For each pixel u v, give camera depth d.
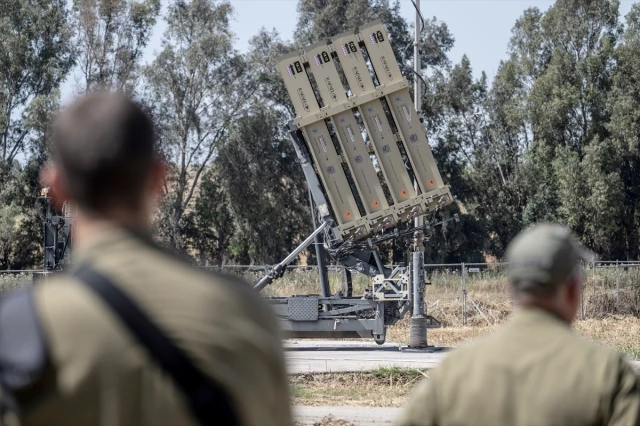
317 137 34.69
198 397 3.40
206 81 94.12
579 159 101.62
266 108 94.75
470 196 108.38
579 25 107.12
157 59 93.50
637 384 5.58
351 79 34.38
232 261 101.38
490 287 62.09
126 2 92.19
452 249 101.38
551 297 5.87
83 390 3.37
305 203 99.62
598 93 103.12
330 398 23.02
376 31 34.34
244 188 95.12
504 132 109.75
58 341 3.41
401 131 34.28
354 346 37.12
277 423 3.67
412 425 5.86
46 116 86.69
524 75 112.12
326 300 35.50
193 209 102.88
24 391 3.40
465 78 107.69
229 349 3.48
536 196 103.31
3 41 93.75
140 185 3.82
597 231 98.62
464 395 5.72
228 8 96.94
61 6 98.06
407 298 35.31
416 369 27.08
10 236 88.06
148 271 3.58
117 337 3.41
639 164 102.75
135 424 3.37
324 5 107.94
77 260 3.71
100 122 3.75
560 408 5.51
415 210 34.50
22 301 3.51
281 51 97.50
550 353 5.68
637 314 55.47
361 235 34.81
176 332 3.43
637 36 101.44
